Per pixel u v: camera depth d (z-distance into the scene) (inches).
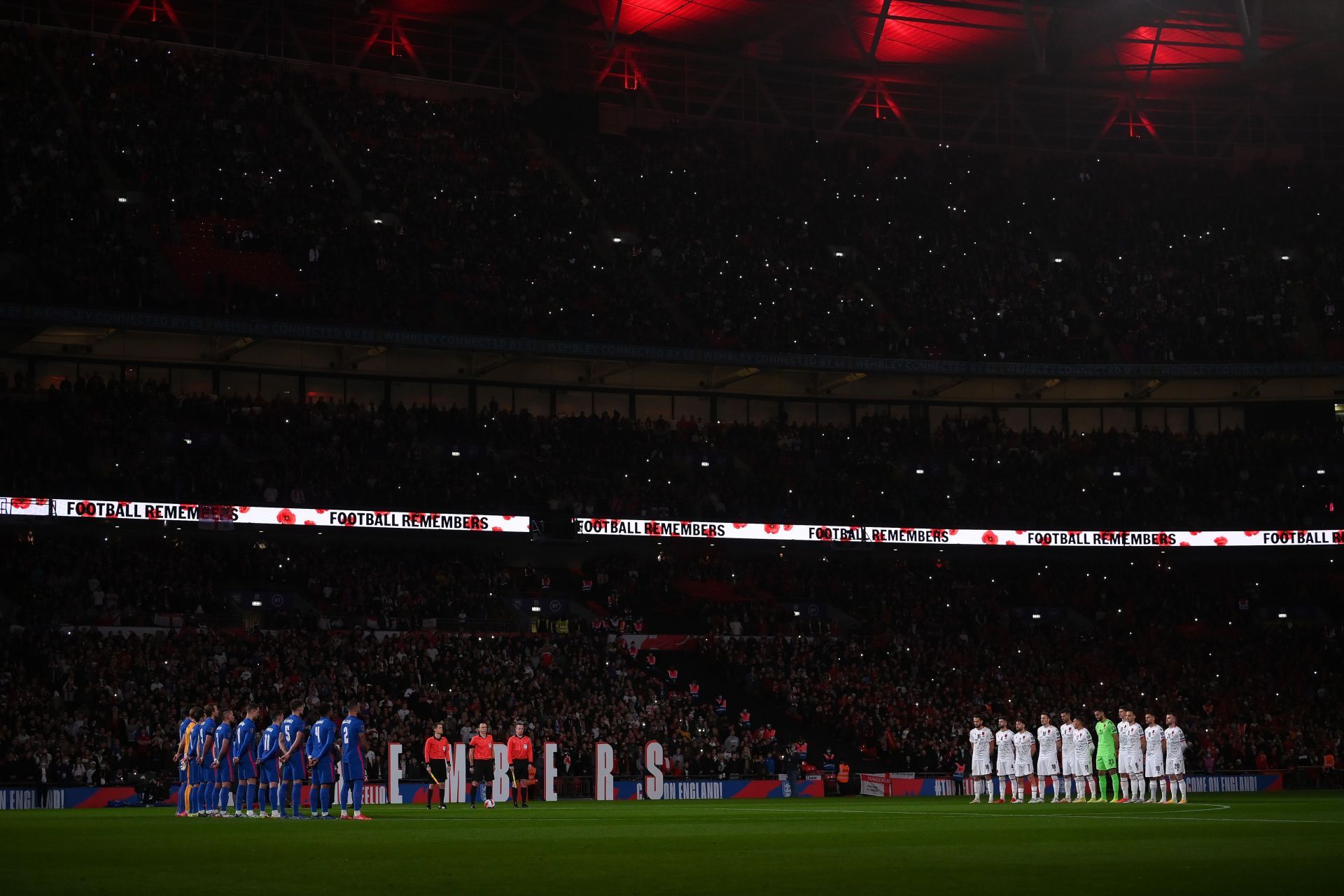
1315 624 2758.4
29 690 1833.2
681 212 3085.6
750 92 3378.4
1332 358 2947.8
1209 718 2434.8
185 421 2400.3
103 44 2864.2
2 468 2133.4
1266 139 3496.6
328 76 3046.3
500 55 3243.1
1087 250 3233.3
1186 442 2945.4
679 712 2170.3
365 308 2518.5
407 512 2364.7
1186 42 3097.9
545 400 2829.7
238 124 2807.6
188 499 2215.8
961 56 3287.4
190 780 1252.5
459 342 2509.8
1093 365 2861.7
